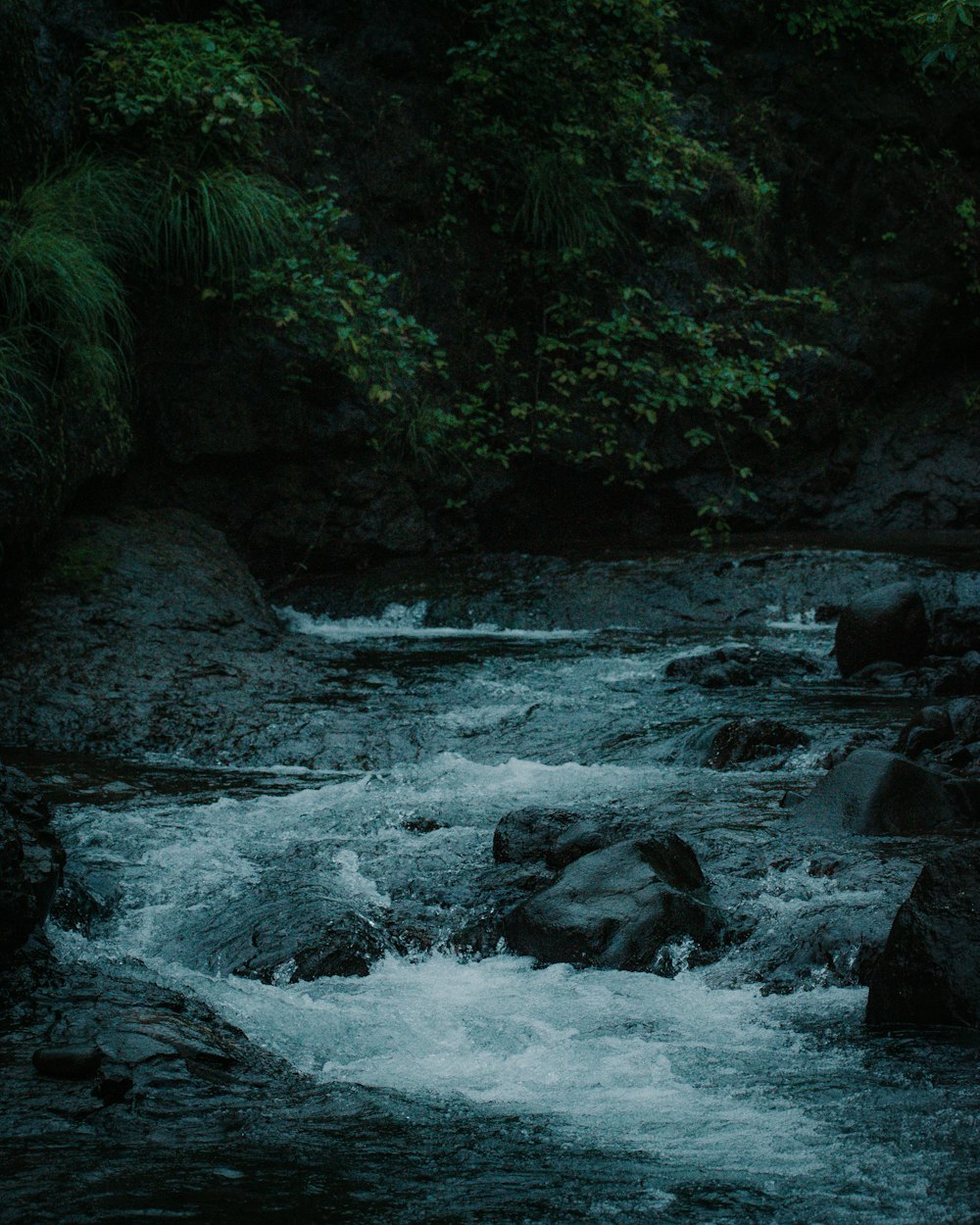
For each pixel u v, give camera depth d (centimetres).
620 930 529
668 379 1566
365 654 1131
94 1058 405
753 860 602
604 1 1638
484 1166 334
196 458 1357
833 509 1756
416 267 1567
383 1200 313
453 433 1534
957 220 1941
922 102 1981
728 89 1861
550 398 1622
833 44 1927
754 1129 359
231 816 722
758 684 1027
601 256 1658
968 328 1930
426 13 1647
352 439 1438
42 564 1120
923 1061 411
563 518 1638
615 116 1655
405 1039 451
